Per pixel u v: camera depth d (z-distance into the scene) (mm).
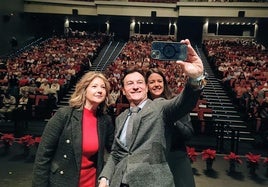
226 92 13195
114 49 22406
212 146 7457
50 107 10008
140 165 1561
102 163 2180
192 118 8445
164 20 26266
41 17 26688
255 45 22891
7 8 21203
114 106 8820
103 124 2252
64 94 12359
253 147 7875
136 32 28688
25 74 13625
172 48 1632
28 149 6109
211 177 5316
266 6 22172
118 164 1702
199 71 1529
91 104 2213
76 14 24938
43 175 2035
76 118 2139
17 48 22531
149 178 1540
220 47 21594
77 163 2068
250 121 8891
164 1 25250
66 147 2080
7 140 6320
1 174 4969
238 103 11141
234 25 26859
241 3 22609
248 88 11414
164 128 1664
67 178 2059
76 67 15023
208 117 8727
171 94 2338
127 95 1833
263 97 10492
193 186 2053
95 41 22797
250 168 5656
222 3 22953
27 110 8852
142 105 1786
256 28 25672
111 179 1757
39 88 11281
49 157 2084
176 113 1628
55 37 24562
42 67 15133
